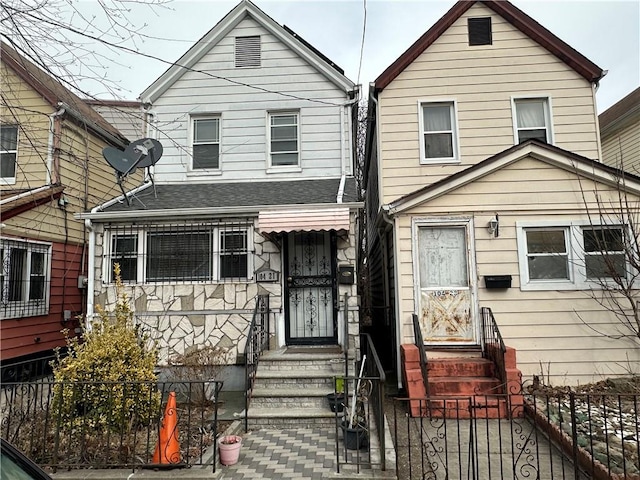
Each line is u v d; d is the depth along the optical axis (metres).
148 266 8.71
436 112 10.20
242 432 5.94
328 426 6.11
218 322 8.24
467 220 8.32
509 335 7.98
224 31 10.84
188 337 8.23
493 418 6.18
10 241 9.02
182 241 8.76
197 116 10.86
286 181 10.36
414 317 7.59
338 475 4.48
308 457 5.05
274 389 6.79
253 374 6.93
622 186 7.97
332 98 10.58
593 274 8.04
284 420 6.14
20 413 5.34
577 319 7.92
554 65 9.98
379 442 5.07
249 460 4.98
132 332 5.70
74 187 10.69
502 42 10.09
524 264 8.14
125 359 5.43
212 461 4.86
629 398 6.76
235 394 7.72
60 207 10.34
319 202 8.30
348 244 8.31
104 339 5.46
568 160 8.09
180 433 5.81
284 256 8.81
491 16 10.15
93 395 5.00
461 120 9.95
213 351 7.42
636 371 7.71
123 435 5.19
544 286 8.05
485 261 8.22
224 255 8.71
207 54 10.90
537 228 8.23
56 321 10.26
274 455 5.12
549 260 8.19
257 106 10.69
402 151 9.95
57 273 10.33
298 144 10.57
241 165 10.55
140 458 4.93
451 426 6.22
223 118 10.70
